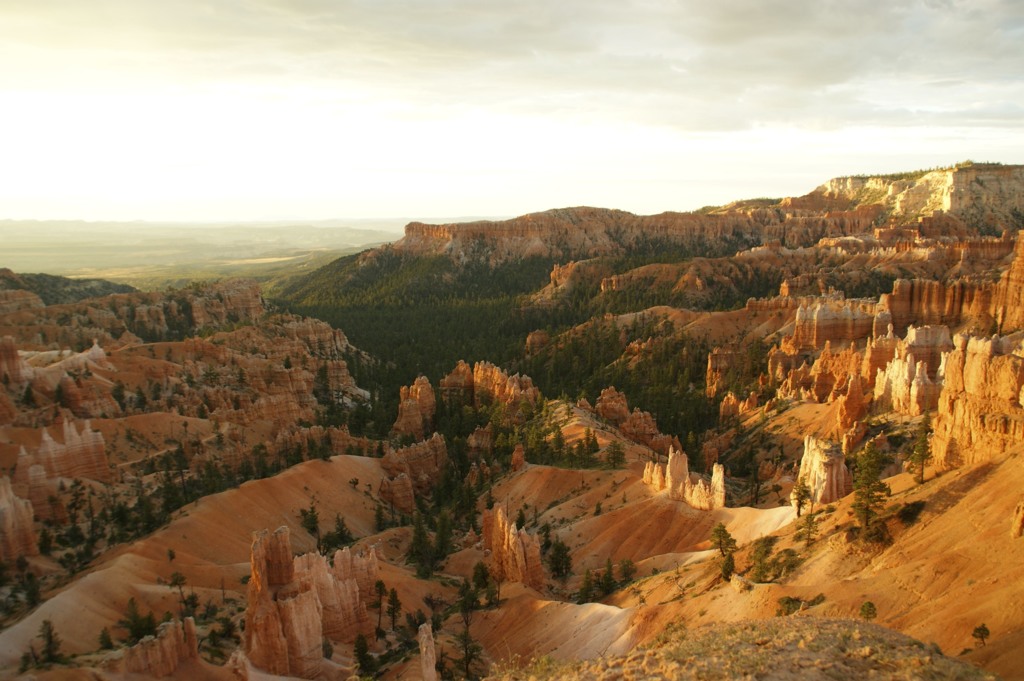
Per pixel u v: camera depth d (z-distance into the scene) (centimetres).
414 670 6631
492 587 8475
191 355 17850
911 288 17825
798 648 3619
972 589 4509
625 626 6644
